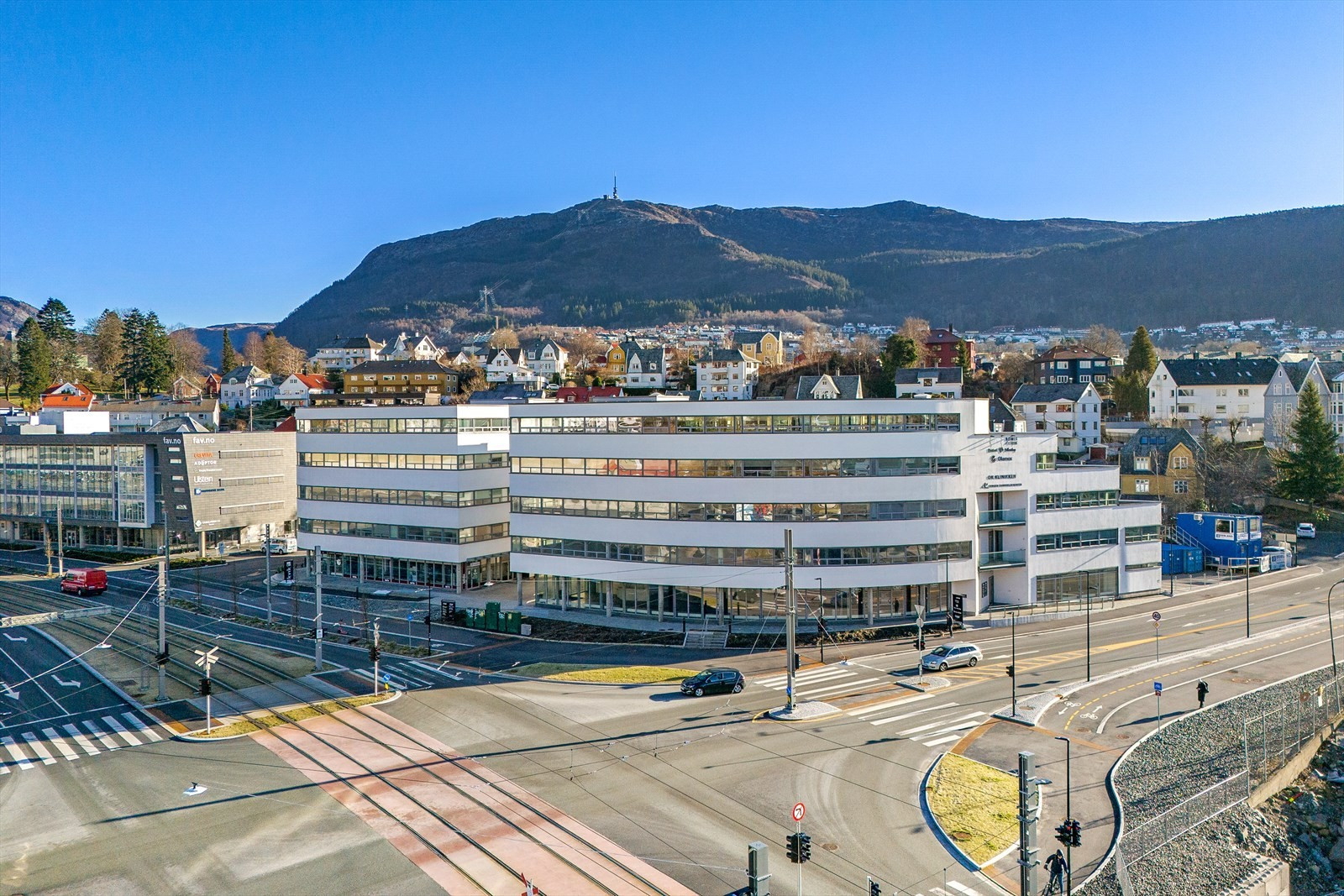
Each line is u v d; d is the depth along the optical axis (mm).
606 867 33344
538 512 80125
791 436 72125
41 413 149375
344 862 34000
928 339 177750
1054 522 79312
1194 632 69875
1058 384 156875
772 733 47625
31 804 39938
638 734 47750
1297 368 139500
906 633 69500
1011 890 31703
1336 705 55469
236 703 54656
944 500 73438
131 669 62812
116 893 31969
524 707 52844
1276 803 45406
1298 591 85125
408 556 92312
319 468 98062
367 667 62812
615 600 77312
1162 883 34438
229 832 36719
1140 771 42844
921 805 38531
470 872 33094
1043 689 55250
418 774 42625
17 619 52500
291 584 95062
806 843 27781
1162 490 115188
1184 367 151750
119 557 114812
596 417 77250
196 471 113312
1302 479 113062
